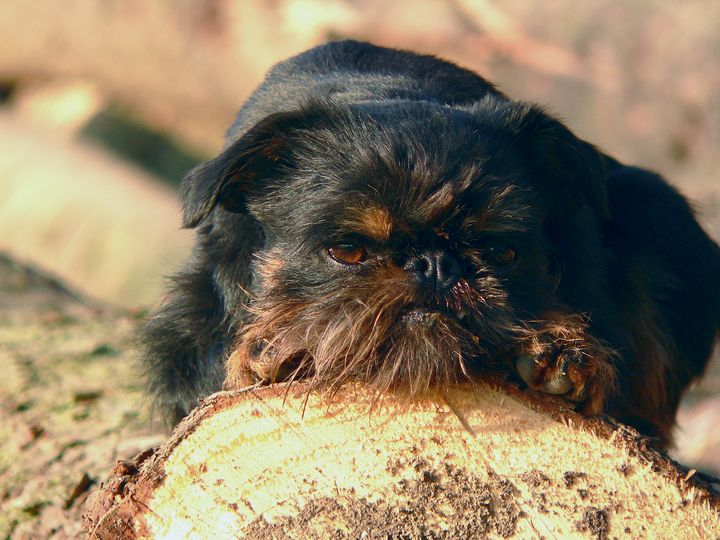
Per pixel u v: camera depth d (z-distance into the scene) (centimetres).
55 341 829
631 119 1211
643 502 381
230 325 508
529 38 1278
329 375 400
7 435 653
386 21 1360
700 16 1208
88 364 779
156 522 385
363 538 377
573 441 387
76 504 562
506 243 428
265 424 388
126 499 386
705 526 379
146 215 1662
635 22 1231
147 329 544
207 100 1816
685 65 1195
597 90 1233
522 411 391
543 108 495
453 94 576
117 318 906
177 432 390
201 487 384
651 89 1208
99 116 1870
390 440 387
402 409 391
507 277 428
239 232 505
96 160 1800
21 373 748
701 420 874
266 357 433
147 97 1880
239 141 454
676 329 621
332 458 385
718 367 920
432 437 387
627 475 383
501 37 1285
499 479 382
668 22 1219
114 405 696
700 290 618
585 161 473
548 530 379
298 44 1509
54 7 1847
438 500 380
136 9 1772
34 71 1966
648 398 612
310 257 431
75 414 680
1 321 884
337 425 388
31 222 1675
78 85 1942
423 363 389
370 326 400
